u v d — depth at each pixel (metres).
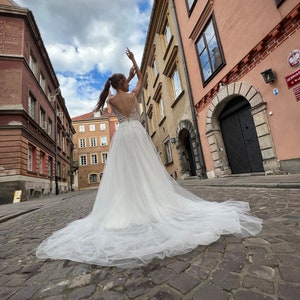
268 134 5.71
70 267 1.58
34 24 13.99
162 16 13.18
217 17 7.69
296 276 1.11
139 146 2.44
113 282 1.30
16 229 3.31
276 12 5.18
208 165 9.20
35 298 1.22
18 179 10.91
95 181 39.56
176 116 12.39
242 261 1.33
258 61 5.91
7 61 12.00
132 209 2.13
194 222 1.96
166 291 1.13
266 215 2.25
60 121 22.56
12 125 11.16
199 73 9.39
